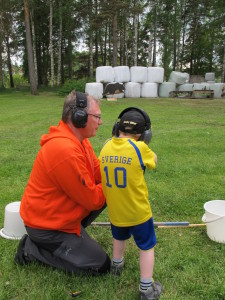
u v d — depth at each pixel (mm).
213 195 4121
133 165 2135
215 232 2961
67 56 39750
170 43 37844
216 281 2395
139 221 2203
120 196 2188
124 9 27906
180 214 3654
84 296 2270
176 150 6590
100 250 2492
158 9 33625
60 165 2236
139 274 2486
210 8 34750
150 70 23344
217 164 5512
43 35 38000
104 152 2277
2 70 35531
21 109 15727
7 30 28250
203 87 23312
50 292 2271
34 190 2404
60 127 2395
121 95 22188
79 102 2299
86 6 29141
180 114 13180
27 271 2559
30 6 25906
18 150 6992
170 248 2896
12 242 3014
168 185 4516
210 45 37156
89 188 2326
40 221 2396
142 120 2240
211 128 9336
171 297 2238
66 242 2412
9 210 3084
